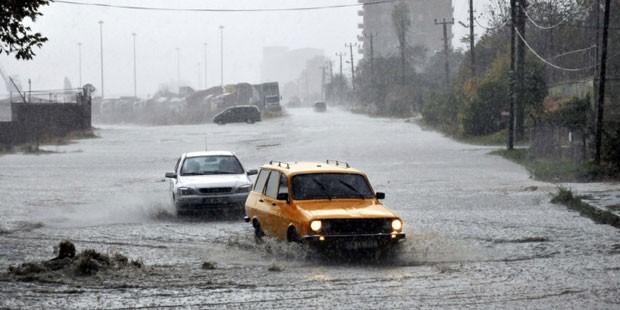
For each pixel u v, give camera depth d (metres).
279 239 22.22
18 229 28.66
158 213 33.03
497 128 85.62
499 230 26.28
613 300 15.22
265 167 25.27
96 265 18.88
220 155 33.97
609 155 45.81
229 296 16.06
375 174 49.28
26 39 22.58
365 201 22.34
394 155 64.38
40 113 105.62
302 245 20.56
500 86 85.81
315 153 66.88
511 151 63.50
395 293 16.23
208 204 30.73
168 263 20.62
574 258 20.66
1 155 74.31
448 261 20.52
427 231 26.20
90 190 43.44
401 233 20.80
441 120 106.94
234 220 30.73
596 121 47.09
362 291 16.48
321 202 21.98
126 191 42.66
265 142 82.44
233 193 30.97
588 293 15.91
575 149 52.44
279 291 16.55
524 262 20.16
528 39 95.31
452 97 102.94
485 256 21.23
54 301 15.62
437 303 15.22
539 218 29.27
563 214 30.41
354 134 94.62
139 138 99.62
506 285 16.94
